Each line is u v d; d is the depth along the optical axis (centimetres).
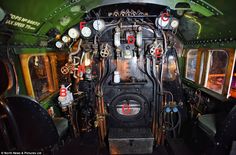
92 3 249
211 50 309
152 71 332
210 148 254
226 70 268
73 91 368
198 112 346
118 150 325
